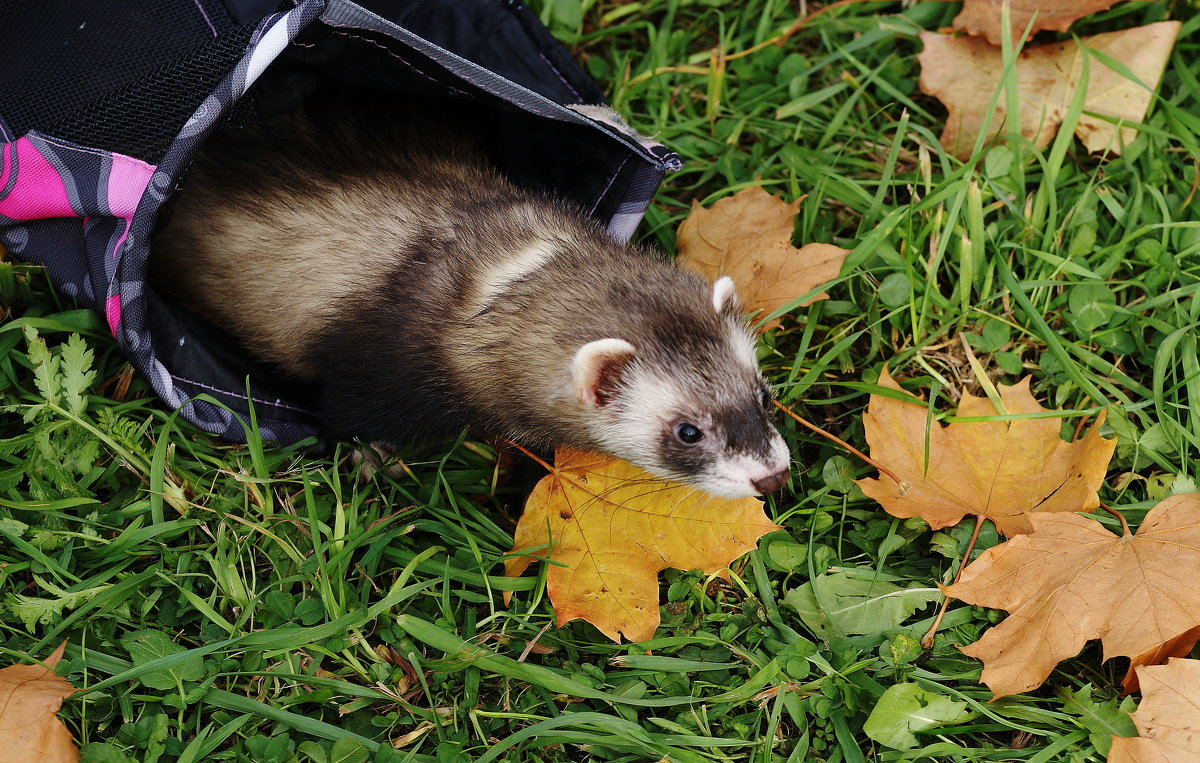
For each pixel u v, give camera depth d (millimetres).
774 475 660
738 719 638
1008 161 767
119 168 643
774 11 833
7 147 653
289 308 697
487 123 732
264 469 671
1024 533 662
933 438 695
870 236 734
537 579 658
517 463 711
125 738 616
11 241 674
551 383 663
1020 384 708
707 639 651
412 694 640
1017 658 632
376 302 682
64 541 650
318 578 652
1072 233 754
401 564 668
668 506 672
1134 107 776
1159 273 738
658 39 822
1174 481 681
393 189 698
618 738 624
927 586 671
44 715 607
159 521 660
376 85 692
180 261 709
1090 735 627
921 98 815
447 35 725
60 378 664
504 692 640
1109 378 716
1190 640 631
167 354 678
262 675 632
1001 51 794
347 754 617
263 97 661
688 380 656
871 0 834
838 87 807
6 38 662
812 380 710
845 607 662
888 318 735
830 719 637
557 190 737
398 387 687
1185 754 606
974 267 742
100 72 646
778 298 730
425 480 703
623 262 678
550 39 741
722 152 800
